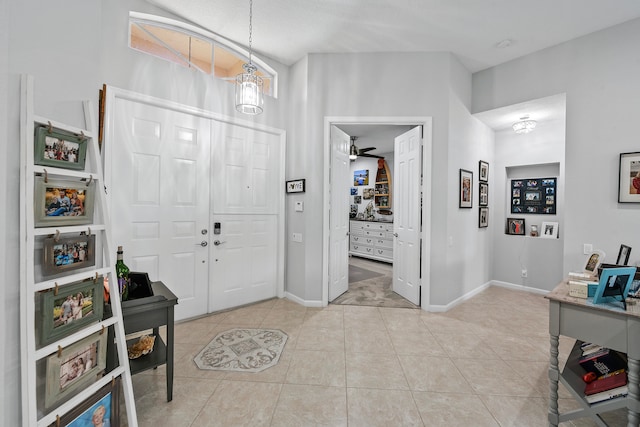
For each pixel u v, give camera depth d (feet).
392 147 20.25
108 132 7.64
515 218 14.25
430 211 10.69
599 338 4.61
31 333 3.42
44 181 3.76
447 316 10.26
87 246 4.29
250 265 11.08
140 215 8.41
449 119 10.58
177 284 9.24
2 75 3.34
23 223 3.50
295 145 11.48
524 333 8.94
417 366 7.03
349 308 10.91
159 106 8.67
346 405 5.62
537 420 5.30
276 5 8.19
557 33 9.20
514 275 13.83
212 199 9.94
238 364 7.00
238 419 5.22
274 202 11.66
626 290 4.67
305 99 10.98
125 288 5.50
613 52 8.70
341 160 12.42
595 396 4.78
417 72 10.61
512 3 7.89
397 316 10.20
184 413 5.34
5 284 3.40
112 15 7.64
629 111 8.43
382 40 9.89
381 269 18.42
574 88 9.44
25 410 3.29
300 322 9.54
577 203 9.29
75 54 4.41
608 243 8.72
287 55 10.96
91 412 3.92
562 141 12.59
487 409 5.57
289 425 5.09
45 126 3.86
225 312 10.28
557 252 12.61
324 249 10.98
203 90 9.52
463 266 11.90
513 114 11.95
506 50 10.32
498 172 14.40
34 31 3.81
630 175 8.35
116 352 5.00
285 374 6.62
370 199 23.41
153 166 8.63
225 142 10.23
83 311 4.08
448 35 9.52
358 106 10.75
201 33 9.40
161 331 8.77
